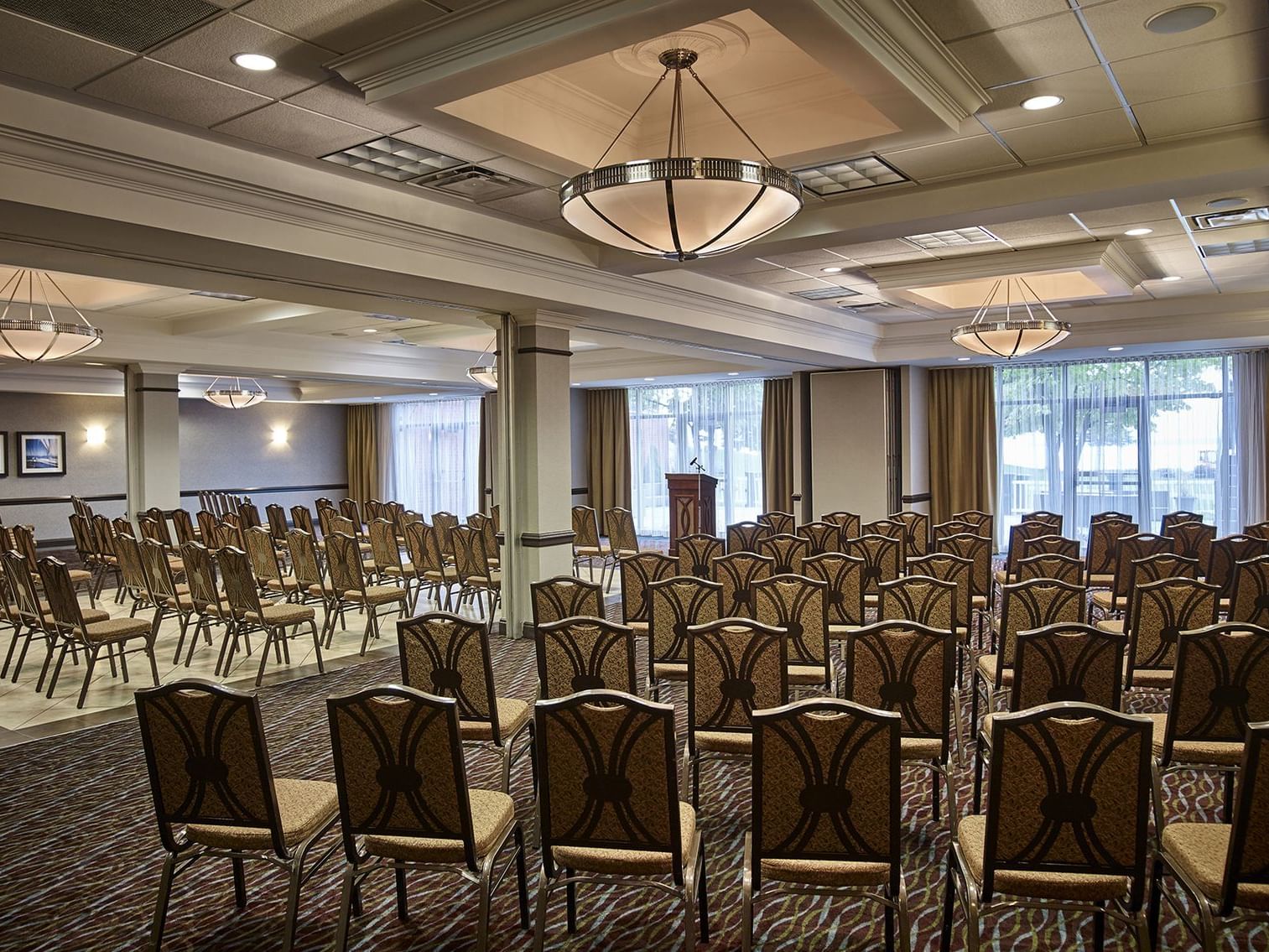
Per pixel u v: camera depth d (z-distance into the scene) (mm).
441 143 4793
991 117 4512
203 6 3338
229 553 6387
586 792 2623
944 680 3410
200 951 3021
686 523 11570
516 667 6934
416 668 3867
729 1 3131
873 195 5793
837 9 3258
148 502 11672
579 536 10695
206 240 4883
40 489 16078
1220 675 3381
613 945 3025
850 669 3488
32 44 3588
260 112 4336
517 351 7973
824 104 4773
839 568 5707
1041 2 3389
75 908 3336
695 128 5191
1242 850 2357
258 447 19609
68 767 4887
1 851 3844
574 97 4836
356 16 3475
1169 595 4355
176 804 2859
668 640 4781
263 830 2824
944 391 13672
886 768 2471
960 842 2766
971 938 2543
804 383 13789
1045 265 7555
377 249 5719
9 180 4047
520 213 6273
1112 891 2455
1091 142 4871
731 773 4602
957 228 5992
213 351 11539
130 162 4406
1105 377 12773
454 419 19406
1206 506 12078
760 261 7891
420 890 3420
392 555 9086
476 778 4543
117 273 5871
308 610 6758
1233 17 3486
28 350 7863
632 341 9945
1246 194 5945
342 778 2746
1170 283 9219
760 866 2607
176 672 6891
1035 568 5641
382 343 13195
